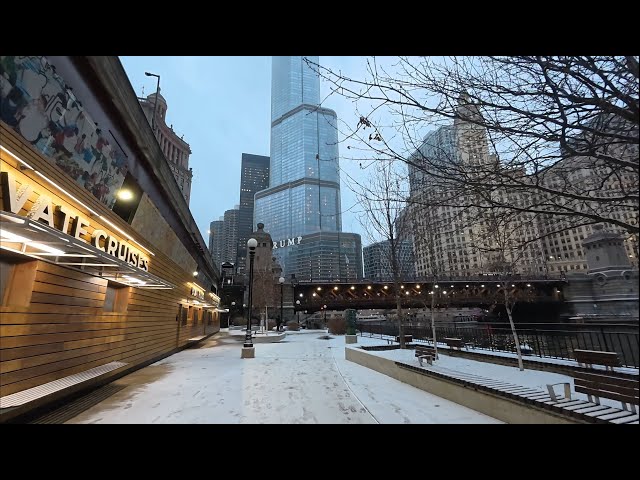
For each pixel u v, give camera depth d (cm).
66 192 697
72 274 775
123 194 1070
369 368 1171
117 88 853
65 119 695
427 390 784
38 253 609
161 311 1490
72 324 774
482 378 678
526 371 860
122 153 974
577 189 434
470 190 410
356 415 602
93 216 858
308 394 770
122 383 916
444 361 1049
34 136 630
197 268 2448
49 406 640
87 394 785
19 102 573
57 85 645
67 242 532
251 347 1520
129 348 1102
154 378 993
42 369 664
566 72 325
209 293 3359
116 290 1069
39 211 636
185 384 897
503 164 403
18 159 562
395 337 2130
